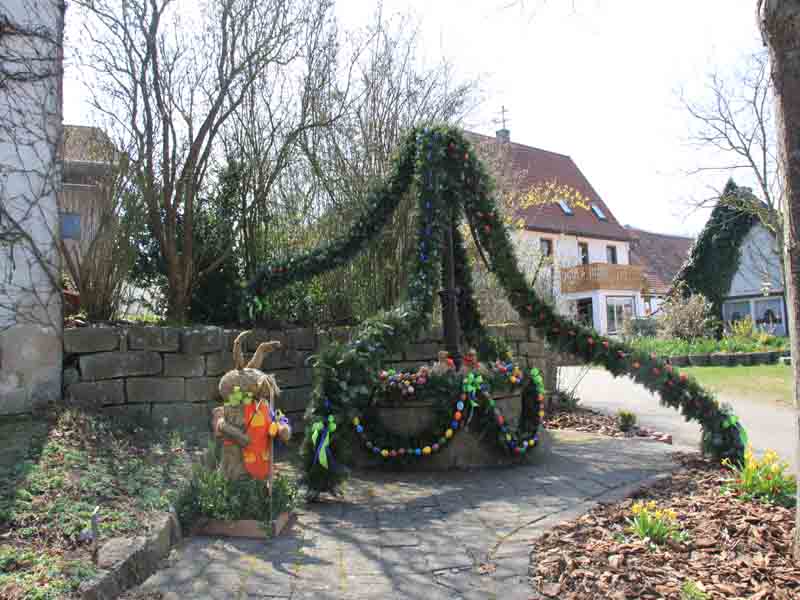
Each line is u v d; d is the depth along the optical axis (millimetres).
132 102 7762
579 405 11523
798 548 3770
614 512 4789
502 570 3719
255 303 8133
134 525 3992
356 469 6703
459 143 7371
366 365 5820
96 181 7430
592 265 32156
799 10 3723
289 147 9633
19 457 4789
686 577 3496
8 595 2939
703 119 19594
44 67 6785
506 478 6188
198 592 3439
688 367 20094
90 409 6398
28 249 6465
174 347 7148
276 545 4230
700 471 6266
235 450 4656
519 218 15516
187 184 8344
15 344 6289
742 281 30719
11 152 6434
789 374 15852
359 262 10094
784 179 3871
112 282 7590
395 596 3391
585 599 3248
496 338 8859
